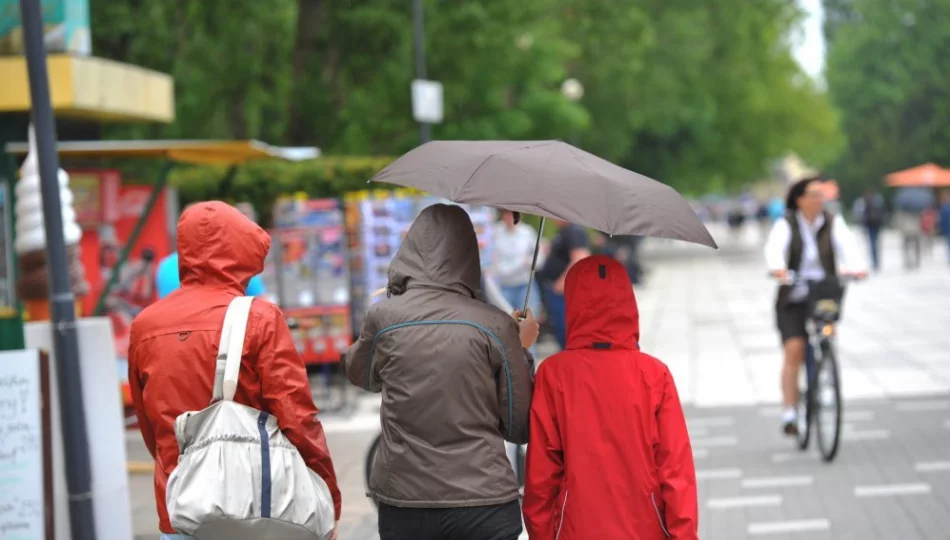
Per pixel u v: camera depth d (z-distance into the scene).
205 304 10.79
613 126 108.69
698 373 39.12
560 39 90.25
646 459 11.12
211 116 69.50
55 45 31.30
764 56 133.00
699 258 135.50
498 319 11.26
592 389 11.20
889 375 36.41
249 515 9.98
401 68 62.19
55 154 17.02
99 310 28.06
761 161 145.75
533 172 11.25
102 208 32.66
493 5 63.69
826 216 25.02
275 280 36.31
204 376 10.58
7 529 16.62
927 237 109.12
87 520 17.08
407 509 10.97
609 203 11.10
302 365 10.72
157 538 20.56
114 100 33.25
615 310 11.41
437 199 39.00
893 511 20.58
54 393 17.78
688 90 121.62
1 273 30.22
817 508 21.05
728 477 23.94
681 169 139.88
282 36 65.56
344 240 36.50
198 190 41.31
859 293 70.06
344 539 20.28
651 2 112.50
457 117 70.88
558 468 11.34
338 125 61.66
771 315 59.69
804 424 25.77
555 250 36.31
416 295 11.27
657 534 11.09
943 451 25.27
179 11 61.31
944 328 48.78
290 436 10.50
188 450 10.18
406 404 11.02
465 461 10.91
